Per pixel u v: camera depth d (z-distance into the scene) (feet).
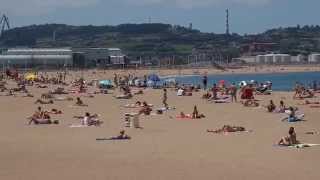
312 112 175.42
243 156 95.04
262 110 185.06
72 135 125.39
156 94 275.18
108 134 126.82
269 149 102.68
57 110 185.98
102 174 79.51
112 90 310.04
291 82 497.87
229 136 122.11
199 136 122.72
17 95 262.47
